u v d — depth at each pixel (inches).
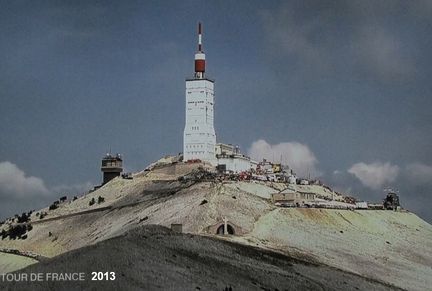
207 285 7721.5
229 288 7785.4
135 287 7145.7
